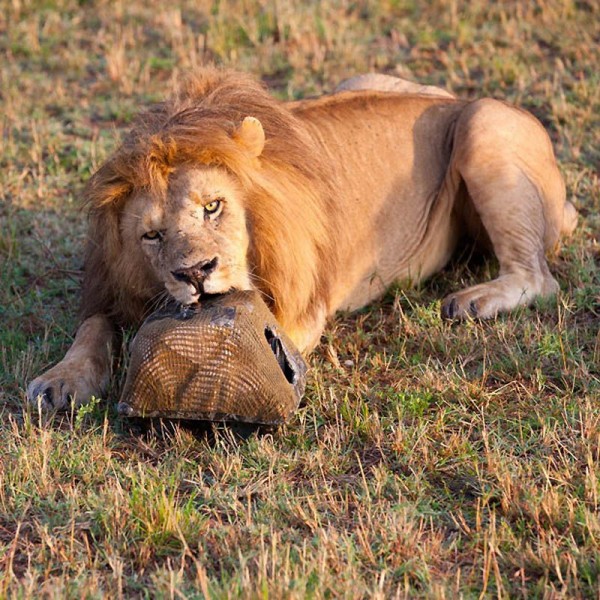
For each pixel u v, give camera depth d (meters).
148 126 10.16
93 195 9.89
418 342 11.41
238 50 19.88
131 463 9.27
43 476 8.86
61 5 21.67
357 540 8.15
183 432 9.51
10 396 10.45
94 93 18.75
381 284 12.41
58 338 11.59
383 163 12.27
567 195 14.77
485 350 10.79
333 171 11.48
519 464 8.94
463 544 8.12
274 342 9.52
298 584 7.29
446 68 18.83
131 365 9.23
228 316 9.05
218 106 10.47
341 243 11.40
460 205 12.89
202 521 8.25
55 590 7.41
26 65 19.83
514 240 12.19
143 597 7.60
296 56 19.08
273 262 10.05
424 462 9.13
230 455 9.17
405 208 12.45
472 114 12.47
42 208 14.95
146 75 18.98
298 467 9.22
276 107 10.88
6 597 7.49
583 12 20.08
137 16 21.38
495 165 12.26
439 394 10.20
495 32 19.77
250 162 9.82
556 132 16.48
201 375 9.09
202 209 9.46
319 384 10.50
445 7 20.88
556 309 11.96
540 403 9.99
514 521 8.41
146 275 9.98
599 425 9.45
